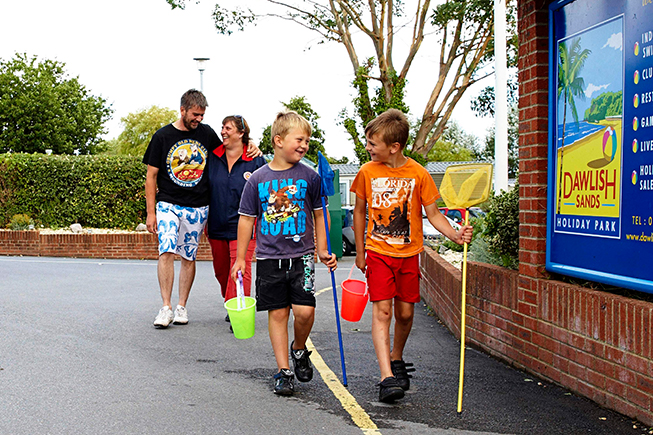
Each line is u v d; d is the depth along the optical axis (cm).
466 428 388
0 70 4866
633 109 411
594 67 450
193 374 499
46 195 1862
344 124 2144
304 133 460
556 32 496
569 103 479
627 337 401
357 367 536
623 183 421
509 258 607
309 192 467
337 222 1122
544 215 505
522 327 525
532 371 511
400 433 379
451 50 2084
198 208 687
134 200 1872
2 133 4797
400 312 472
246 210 470
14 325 658
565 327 466
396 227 460
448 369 534
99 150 5325
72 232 1772
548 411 419
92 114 5294
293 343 482
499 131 1153
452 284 691
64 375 485
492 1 1852
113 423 386
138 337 619
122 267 1340
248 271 695
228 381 483
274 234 459
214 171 691
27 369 498
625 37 418
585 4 460
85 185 1859
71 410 407
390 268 460
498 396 454
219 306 818
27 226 1805
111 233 1717
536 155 508
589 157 454
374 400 445
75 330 642
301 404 433
